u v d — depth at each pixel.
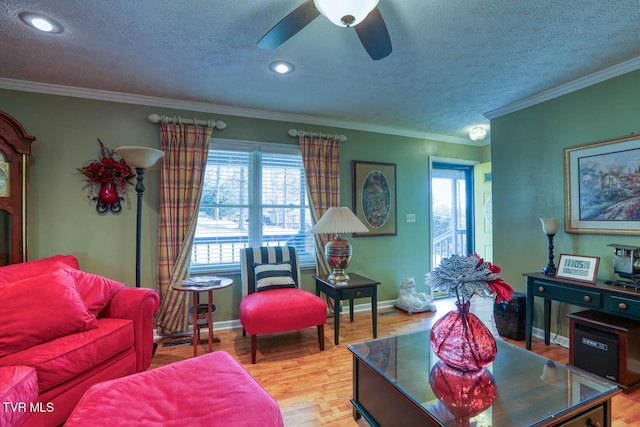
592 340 2.27
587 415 1.35
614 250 2.56
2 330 1.64
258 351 2.80
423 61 2.43
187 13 1.83
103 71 2.55
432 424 1.29
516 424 1.23
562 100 2.93
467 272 1.58
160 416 1.17
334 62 2.44
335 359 2.65
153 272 3.13
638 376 2.16
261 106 3.39
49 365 1.59
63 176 2.86
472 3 1.76
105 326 1.99
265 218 3.61
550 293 2.63
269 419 1.20
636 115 2.43
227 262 3.44
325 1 1.38
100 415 1.16
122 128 3.05
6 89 2.70
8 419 1.30
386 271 4.23
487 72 2.62
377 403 1.66
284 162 3.71
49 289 1.87
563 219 2.92
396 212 4.29
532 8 1.81
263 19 1.90
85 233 2.92
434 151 4.59
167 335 3.13
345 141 3.99
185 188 3.17
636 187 2.42
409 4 1.76
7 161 2.46
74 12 1.80
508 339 3.06
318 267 3.70
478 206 4.55
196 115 3.32
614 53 2.33
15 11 1.79
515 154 3.35
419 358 1.79
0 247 2.46
